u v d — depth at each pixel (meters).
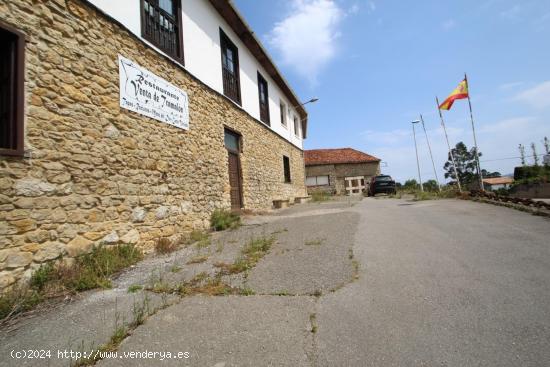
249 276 3.64
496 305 2.60
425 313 2.55
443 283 3.10
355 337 2.27
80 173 4.13
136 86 5.27
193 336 2.40
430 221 6.25
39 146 3.64
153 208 5.42
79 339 2.46
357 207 9.62
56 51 3.94
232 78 9.59
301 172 17.73
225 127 8.57
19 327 2.74
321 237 5.20
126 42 5.14
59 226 3.80
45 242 3.62
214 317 2.68
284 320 2.57
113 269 4.11
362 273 3.50
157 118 5.74
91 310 2.98
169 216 5.82
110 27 4.84
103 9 4.72
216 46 8.38
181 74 6.64
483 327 2.29
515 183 21.45
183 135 6.50
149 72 5.62
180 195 6.22
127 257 4.54
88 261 4.04
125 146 4.93
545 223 5.29
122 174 4.82
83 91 4.27
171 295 3.24
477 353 2.01
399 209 8.48
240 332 2.42
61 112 3.94
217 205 7.64
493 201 8.02
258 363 2.04
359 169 25.66
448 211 7.46
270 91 13.12
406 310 2.62
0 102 3.57
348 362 2.00
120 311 2.91
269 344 2.24
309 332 2.38
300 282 3.36
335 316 2.59
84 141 4.23
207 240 5.75
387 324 2.42
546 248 3.96
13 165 3.37
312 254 4.30
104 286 3.57
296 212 9.27
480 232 5.00
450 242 4.54
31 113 3.58
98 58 4.57
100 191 4.41
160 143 5.76
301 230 5.93
